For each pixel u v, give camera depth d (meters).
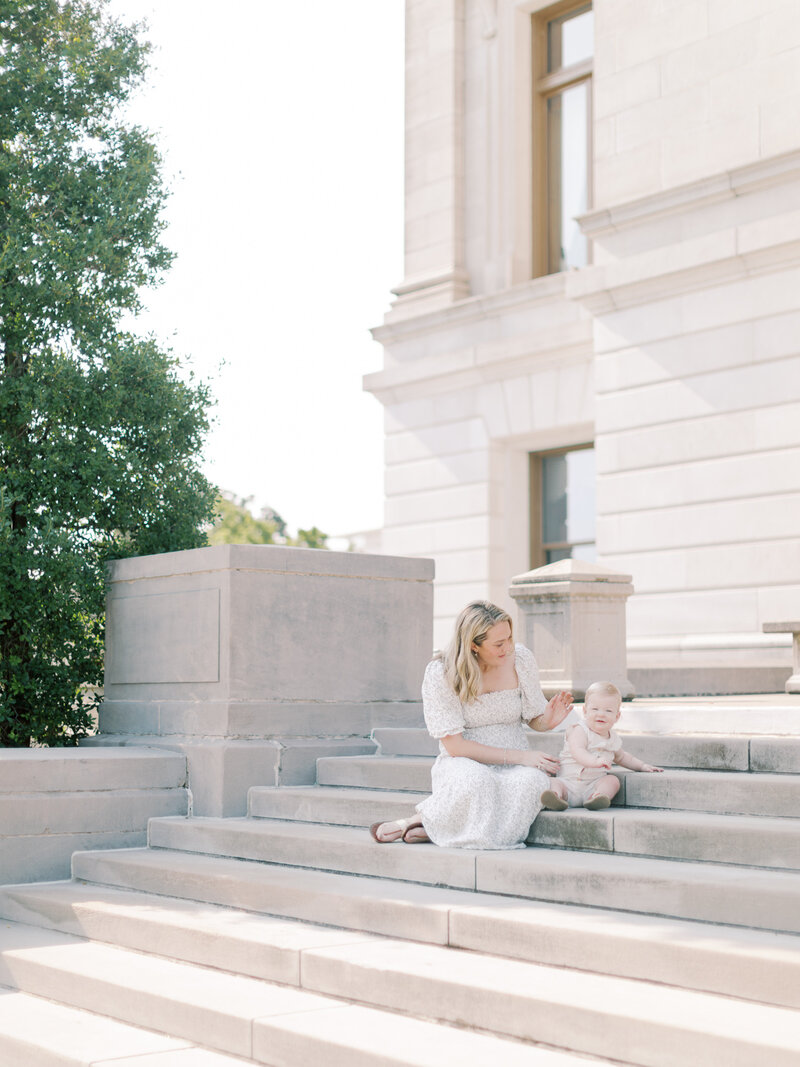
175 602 8.91
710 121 14.16
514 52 17.91
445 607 17.89
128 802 8.09
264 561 8.54
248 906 6.34
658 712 7.38
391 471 18.88
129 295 10.21
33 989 6.09
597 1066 4.16
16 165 9.86
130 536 10.12
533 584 9.85
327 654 8.77
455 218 18.36
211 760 8.17
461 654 6.39
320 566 8.77
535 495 17.69
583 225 15.20
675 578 14.09
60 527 9.65
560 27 17.84
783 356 13.28
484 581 17.39
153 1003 5.35
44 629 9.77
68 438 9.61
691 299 14.14
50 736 9.92
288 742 8.42
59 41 10.43
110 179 10.24
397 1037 4.53
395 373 18.69
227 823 7.69
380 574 9.07
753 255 13.46
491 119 18.17
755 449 13.46
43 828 7.80
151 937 6.18
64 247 9.74
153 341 10.26
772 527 13.27
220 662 8.43
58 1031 5.37
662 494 14.29
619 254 14.93
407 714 9.08
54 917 6.91
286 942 5.49
